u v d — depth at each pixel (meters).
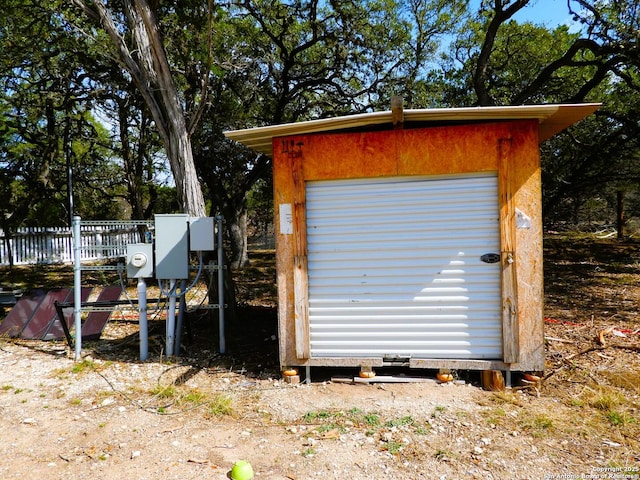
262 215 28.91
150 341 5.97
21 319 6.21
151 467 2.96
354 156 4.28
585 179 15.01
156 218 5.14
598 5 9.80
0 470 2.96
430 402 3.84
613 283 10.15
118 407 3.94
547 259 14.93
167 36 7.71
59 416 3.78
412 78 13.25
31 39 10.52
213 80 11.24
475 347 4.16
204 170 13.69
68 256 17.28
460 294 4.17
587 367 4.64
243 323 6.97
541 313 4.01
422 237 4.23
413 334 4.25
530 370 4.03
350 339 4.35
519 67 14.11
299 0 11.84
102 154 21.38
